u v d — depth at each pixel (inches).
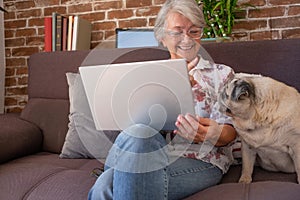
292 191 36.9
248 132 48.2
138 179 35.7
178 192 42.2
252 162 50.1
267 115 46.4
